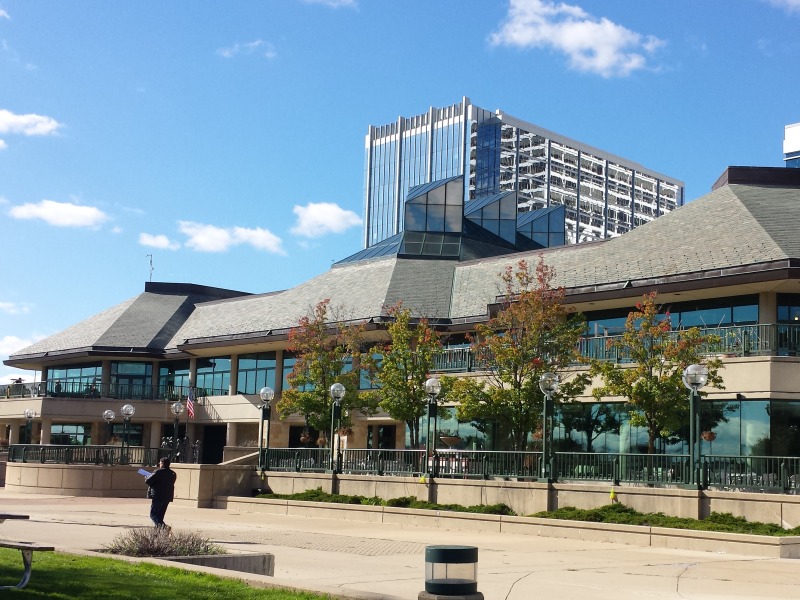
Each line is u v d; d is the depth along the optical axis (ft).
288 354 172.86
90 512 104.94
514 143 531.91
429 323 140.97
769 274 104.68
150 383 200.23
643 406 99.66
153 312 208.23
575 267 132.26
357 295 157.99
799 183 134.92
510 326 112.88
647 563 62.75
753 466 84.12
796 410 103.81
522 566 60.08
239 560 52.65
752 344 107.45
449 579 34.45
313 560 62.13
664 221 133.39
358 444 152.46
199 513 108.17
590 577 54.65
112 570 45.70
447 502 100.32
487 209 201.87
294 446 174.19
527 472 97.71
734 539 71.05
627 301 121.60
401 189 560.20
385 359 124.16
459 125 538.88
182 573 45.29
